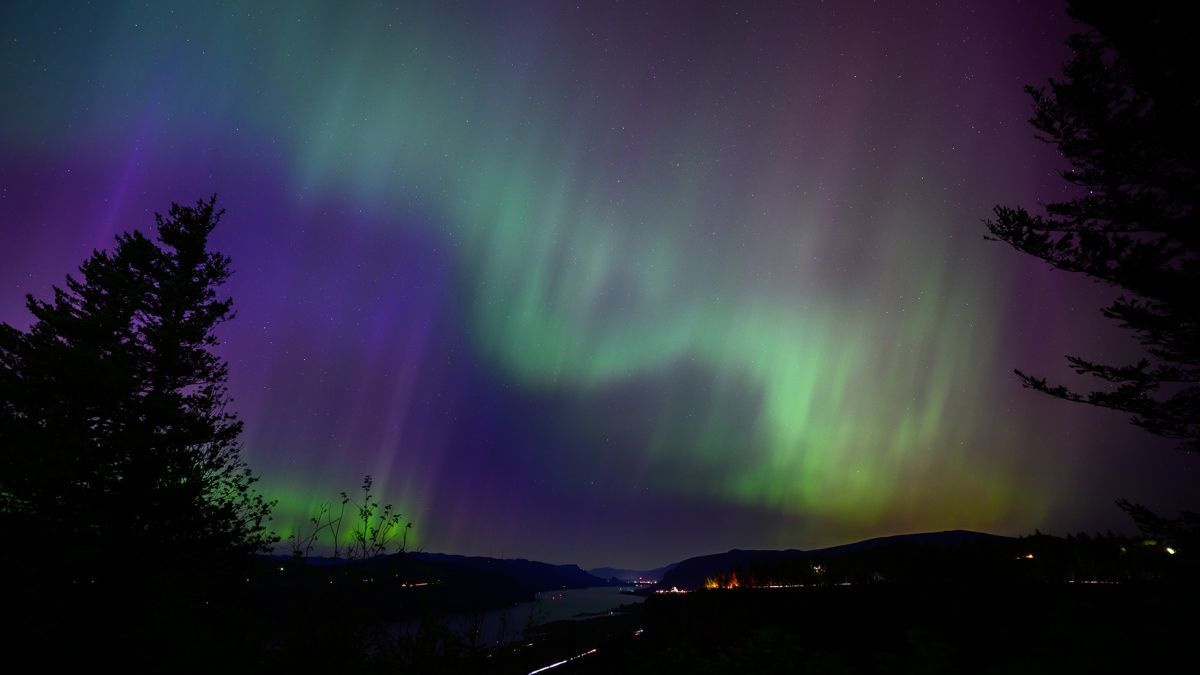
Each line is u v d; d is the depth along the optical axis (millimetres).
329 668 5086
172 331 13883
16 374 12508
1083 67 6484
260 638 5441
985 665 7137
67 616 7578
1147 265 6090
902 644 9914
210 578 7762
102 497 10953
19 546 8883
